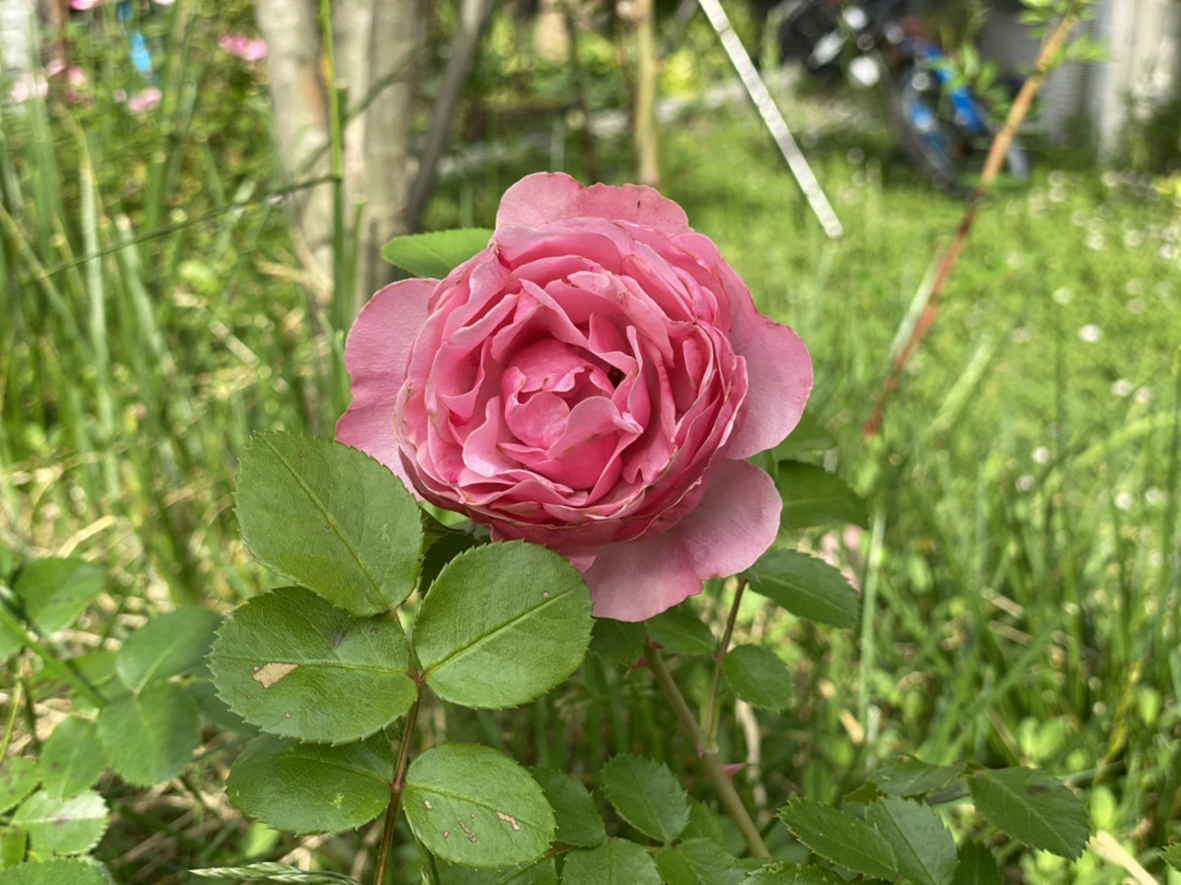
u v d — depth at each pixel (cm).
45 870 20
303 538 19
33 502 50
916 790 24
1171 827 38
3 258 55
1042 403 80
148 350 52
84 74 71
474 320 19
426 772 19
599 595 21
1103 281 111
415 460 20
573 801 23
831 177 161
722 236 128
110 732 27
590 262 19
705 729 26
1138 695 42
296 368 55
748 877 21
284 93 47
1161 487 52
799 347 21
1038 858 35
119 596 44
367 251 46
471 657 19
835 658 41
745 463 21
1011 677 38
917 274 111
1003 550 51
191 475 52
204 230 68
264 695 18
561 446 19
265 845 31
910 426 53
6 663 37
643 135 54
